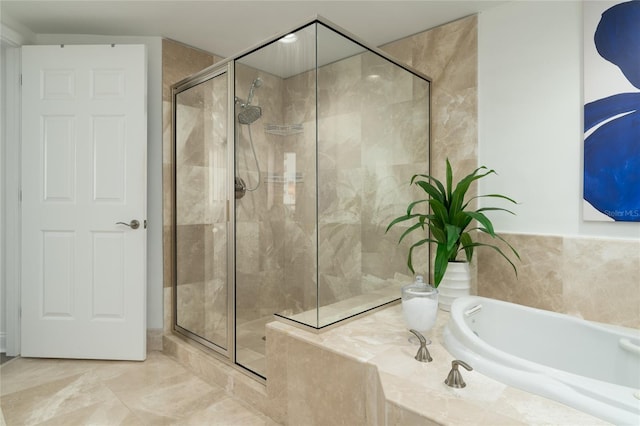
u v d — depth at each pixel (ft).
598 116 6.44
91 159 8.31
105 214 8.31
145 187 8.32
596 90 6.46
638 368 5.11
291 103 6.42
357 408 4.84
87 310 8.31
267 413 6.13
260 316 6.84
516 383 4.08
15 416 6.06
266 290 6.73
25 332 8.30
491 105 7.79
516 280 7.44
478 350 4.74
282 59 6.51
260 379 6.57
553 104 7.03
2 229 8.67
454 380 4.10
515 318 6.32
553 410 3.60
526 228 7.38
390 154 7.69
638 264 6.09
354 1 7.55
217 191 7.85
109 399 6.64
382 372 4.50
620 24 6.22
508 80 7.56
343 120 6.57
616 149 6.27
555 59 7.00
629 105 6.14
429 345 5.41
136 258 8.29
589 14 6.53
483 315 6.55
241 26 8.67
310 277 6.07
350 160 6.74
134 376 7.59
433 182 8.66
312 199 6.07
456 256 7.68
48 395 6.76
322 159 6.14
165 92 9.23
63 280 8.31
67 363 8.21
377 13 7.99
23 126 8.29
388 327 6.18
